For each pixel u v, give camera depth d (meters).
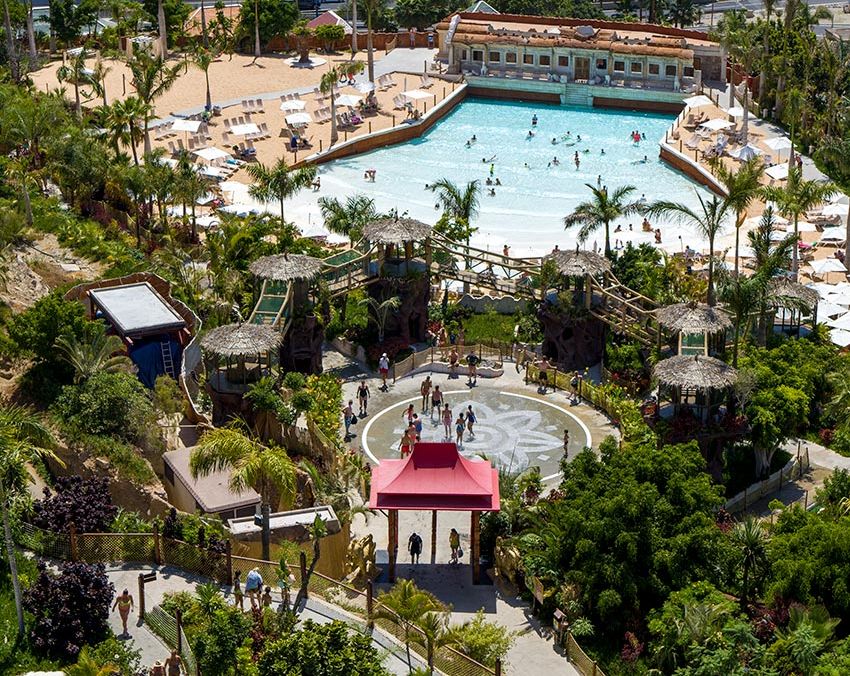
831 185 80.25
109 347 60.19
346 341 73.81
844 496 56.22
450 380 71.00
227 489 51.75
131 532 47.03
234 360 63.25
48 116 97.00
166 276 76.06
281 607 44.28
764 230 75.75
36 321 59.94
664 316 66.38
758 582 49.81
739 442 63.81
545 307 72.38
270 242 82.62
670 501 50.81
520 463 62.25
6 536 42.75
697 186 107.25
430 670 39.94
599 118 129.00
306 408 63.03
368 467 60.12
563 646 46.81
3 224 76.06
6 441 44.59
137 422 55.72
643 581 48.44
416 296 74.25
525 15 152.62
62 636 41.62
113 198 92.06
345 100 125.69
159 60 101.75
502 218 98.94
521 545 50.66
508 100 136.62
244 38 145.25
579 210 80.31
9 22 123.50
